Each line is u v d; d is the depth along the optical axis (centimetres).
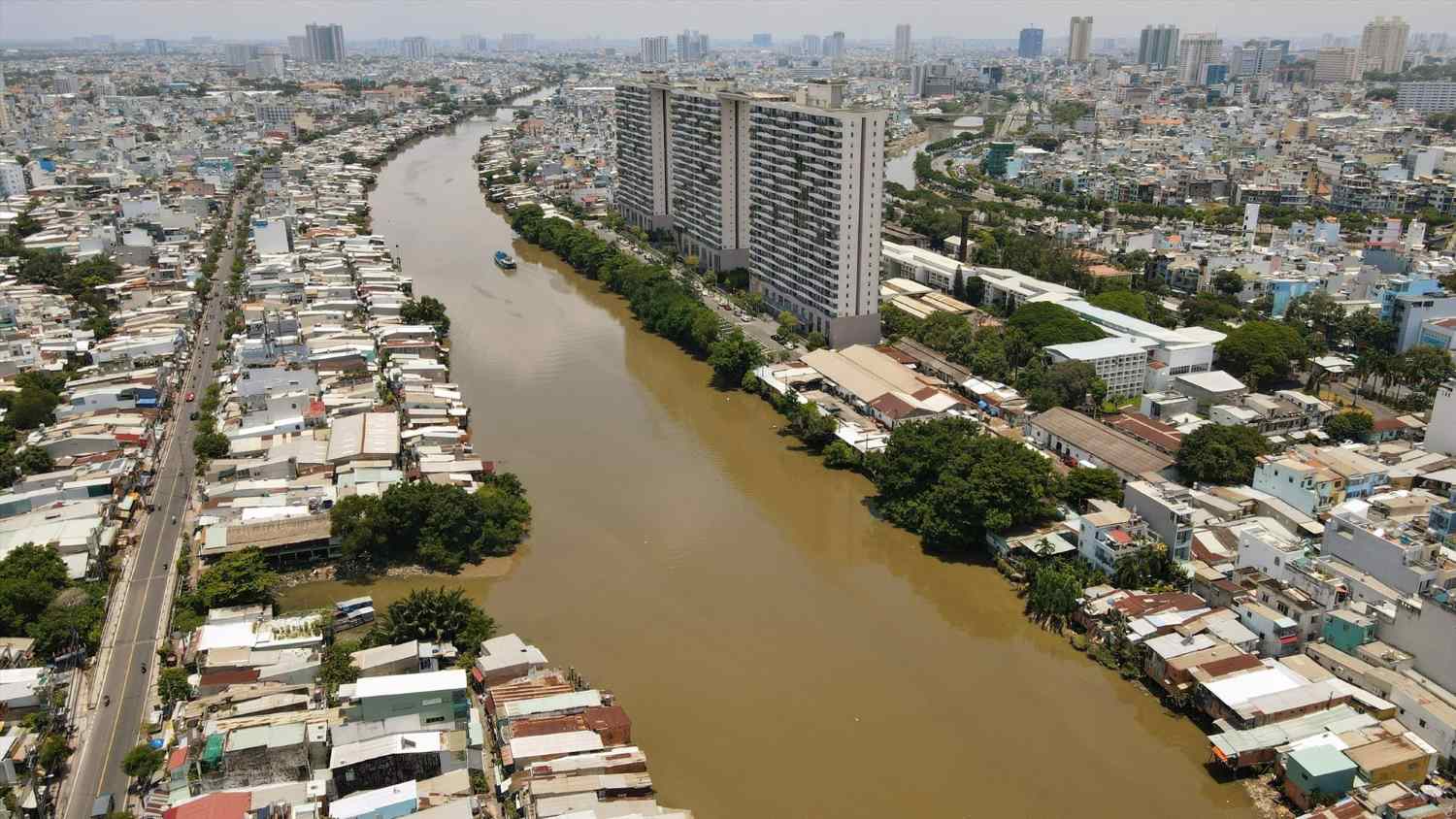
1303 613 13675
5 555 15950
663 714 13262
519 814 11269
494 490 18588
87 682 13600
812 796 11869
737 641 15000
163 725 12594
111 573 16338
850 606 16050
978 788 12025
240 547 16512
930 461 18475
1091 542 16125
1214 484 18562
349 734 11962
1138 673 14000
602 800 11281
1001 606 15975
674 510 19250
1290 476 17562
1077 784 12094
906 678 14150
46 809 11188
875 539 18300
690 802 11719
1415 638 12875
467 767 11812
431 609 14400
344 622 15000
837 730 13050
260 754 11400
